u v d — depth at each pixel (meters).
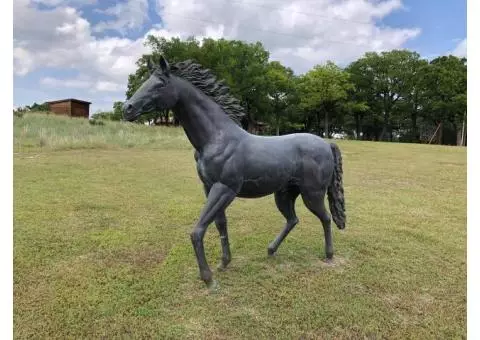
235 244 4.18
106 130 17.50
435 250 4.12
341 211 3.63
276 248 3.79
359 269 3.54
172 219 5.11
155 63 2.96
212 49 32.28
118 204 5.82
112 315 2.69
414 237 4.58
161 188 7.13
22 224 4.65
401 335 2.54
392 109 41.56
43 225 4.65
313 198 3.39
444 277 3.42
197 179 8.14
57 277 3.25
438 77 35.81
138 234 4.44
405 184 8.43
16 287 3.05
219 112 3.03
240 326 2.58
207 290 3.06
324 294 3.04
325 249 3.69
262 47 38.91
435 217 5.56
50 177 7.67
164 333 2.49
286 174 3.22
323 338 2.49
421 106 39.12
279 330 2.55
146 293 2.99
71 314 2.68
